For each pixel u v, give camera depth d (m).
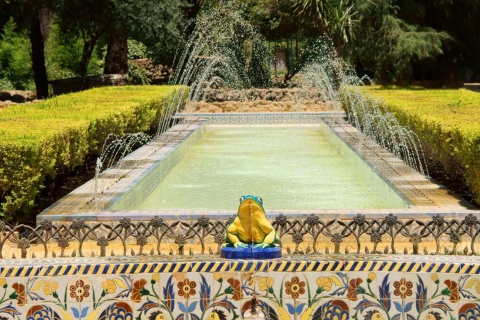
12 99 23.97
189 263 5.16
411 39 23.02
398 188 8.93
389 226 6.09
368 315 5.18
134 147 15.02
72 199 8.22
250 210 5.36
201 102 23.02
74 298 5.16
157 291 5.17
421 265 5.14
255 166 12.62
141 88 19.33
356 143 13.24
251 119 19.91
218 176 11.61
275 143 16.14
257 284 5.16
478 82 25.14
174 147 12.77
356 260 5.21
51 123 10.10
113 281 5.16
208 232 6.00
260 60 29.77
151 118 15.62
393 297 5.16
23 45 28.72
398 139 13.83
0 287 5.14
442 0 23.50
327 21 25.28
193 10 29.05
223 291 5.16
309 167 12.46
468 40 24.25
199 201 9.66
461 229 6.61
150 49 27.45
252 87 29.42
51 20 30.36
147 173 9.96
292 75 31.17
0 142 7.94
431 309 5.15
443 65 24.84
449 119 10.31
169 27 23.48
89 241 7.31
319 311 5.18
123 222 5.89
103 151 12.09
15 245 7.23
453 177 10.32
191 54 26.80
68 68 29.55
